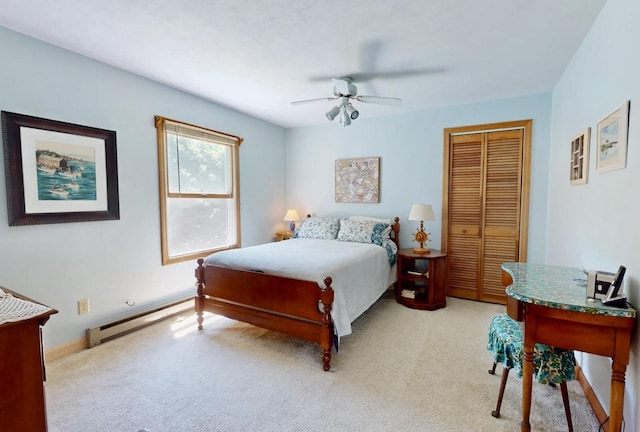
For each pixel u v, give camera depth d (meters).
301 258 2.76
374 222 3.99
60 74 2.34
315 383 2.05
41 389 1.31
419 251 3.65
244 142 4.18
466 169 3.77
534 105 3.39
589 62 2.07
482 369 2.23
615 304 1.32
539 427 1.64
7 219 2.10
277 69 2.72
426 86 3.15
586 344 1.34
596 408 1.72
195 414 1.75
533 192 3.43
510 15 1.90
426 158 3.98
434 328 2.96
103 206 2.63
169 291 3.22
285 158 5.04
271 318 2.50
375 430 1.63
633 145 1.41
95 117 2.56
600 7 1.81
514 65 2.64
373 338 2.74
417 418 1.72
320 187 4.78
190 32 2.12
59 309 2.36
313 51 2.39
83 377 2.10
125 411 1.77
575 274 1.88
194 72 2.81
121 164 2.76
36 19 1.96
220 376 2.12
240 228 4.13
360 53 2.43
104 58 2.52
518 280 1.75
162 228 3.12
